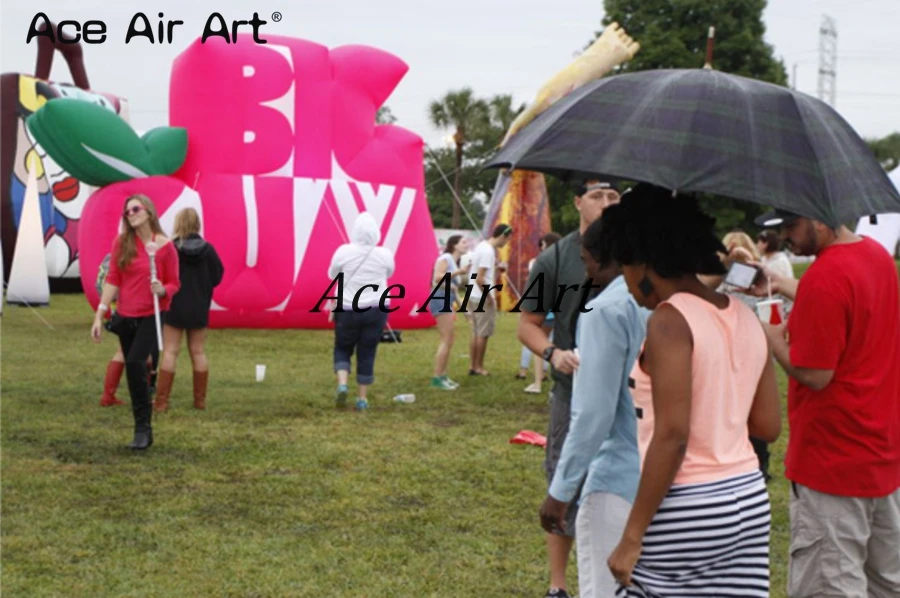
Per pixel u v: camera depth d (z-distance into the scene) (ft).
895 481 11.72
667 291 9.36
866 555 11.94
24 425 26.68
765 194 8.68
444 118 132.26
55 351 42.57
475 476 22.31
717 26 117.29
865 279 11.43
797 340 11.50
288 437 26.05
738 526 8.96
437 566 16.51
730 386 9.12
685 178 8.66
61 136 50.08
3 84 77.82
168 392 29.37
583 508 11.00
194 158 52.37
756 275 13.07
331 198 52.65
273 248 51.80
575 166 9.05
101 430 26.30
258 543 17.42
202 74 51.88
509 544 17.70
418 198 56.24
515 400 33.06
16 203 77.00
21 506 19.24
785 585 16.22
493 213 77.15
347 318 30.22
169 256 24.77
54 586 15.17
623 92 9.60
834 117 9.93
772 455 25.36
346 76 54.13
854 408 11.45
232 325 53.01
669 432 8.81
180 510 19.26
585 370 10.49
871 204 9.28
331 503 19.98
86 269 52.13
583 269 13.71
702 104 9.18
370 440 25.91
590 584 10.95
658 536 8.99
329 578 15.84
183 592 15.10
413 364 42.14
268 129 52.11
